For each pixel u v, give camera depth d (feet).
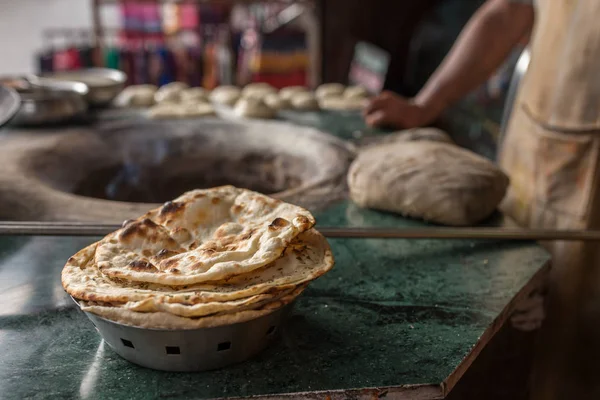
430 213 4.88
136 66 14.26
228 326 2.65
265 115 8.45
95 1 13.46
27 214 4.88
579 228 5.26
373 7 14.30
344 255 4.34
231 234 3.10
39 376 2.80
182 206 3.26
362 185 5.20
